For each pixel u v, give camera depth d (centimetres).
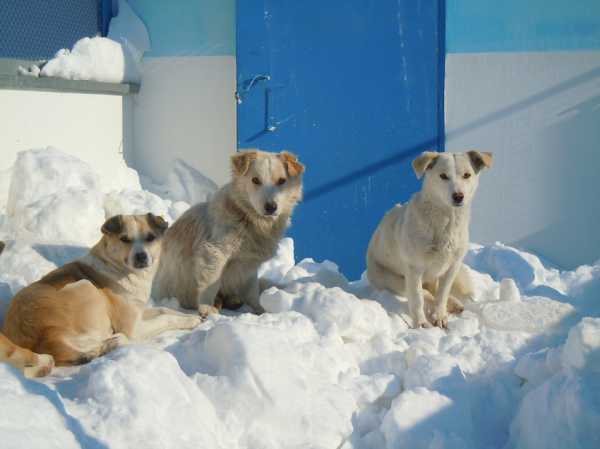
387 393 433
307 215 615
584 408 399
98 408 386
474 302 509
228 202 498
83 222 533
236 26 606
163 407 391
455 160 479
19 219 533
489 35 607
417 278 489
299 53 607
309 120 611
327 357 437
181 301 510
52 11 592
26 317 434
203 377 414
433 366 432
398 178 611
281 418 407
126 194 593
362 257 616
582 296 536
